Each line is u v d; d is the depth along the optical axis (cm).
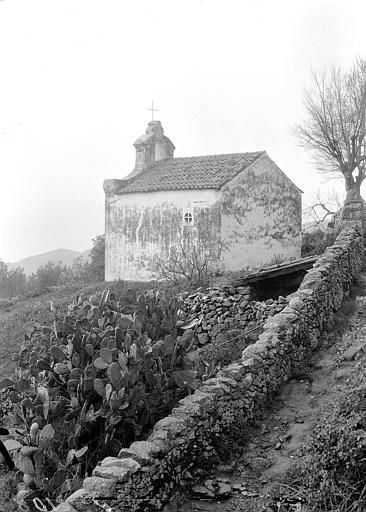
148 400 1067
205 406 939
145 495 785
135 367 1044
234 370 1057
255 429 1022
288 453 937
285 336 1231
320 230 3353
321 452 823
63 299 2817
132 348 1049
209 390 983
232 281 2203
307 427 1005
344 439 786
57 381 1159
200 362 1260
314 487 787
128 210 3152
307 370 1237
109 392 1005
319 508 753
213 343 1680
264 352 1138
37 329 1516
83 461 1046
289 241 3058
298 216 3103
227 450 937
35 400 1137
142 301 1199
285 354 1208
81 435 1070
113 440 1027
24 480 1041
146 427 1075
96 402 1087
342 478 768
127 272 3156
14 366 1992
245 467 912
